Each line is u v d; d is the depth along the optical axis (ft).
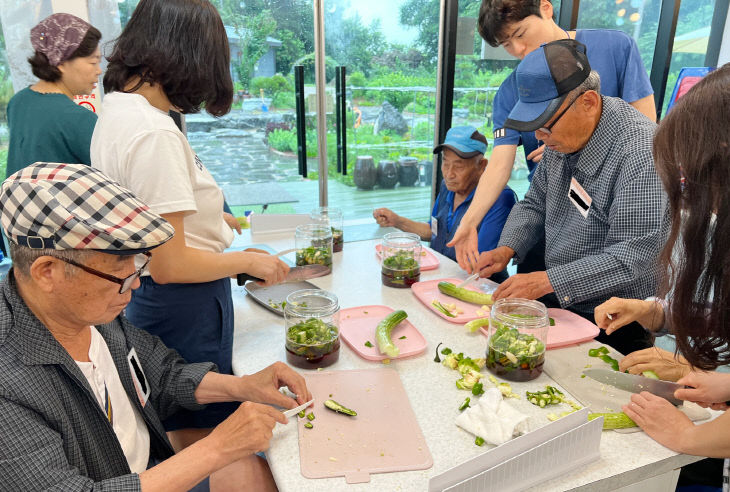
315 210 8.02
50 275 2.73
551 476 3.09
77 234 2.61
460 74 13.61
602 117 5.04
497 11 6.33
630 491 3.36
